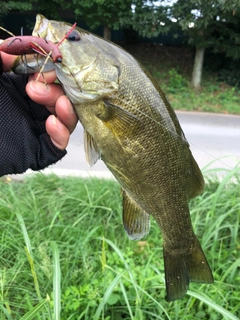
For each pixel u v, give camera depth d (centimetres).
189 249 32
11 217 53
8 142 25
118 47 26
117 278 36
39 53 22
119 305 41
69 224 56
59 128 25
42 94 23
